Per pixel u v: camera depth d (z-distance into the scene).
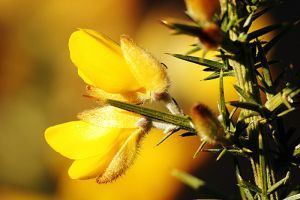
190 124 0.18
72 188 0.37
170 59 0.43
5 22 0.48
